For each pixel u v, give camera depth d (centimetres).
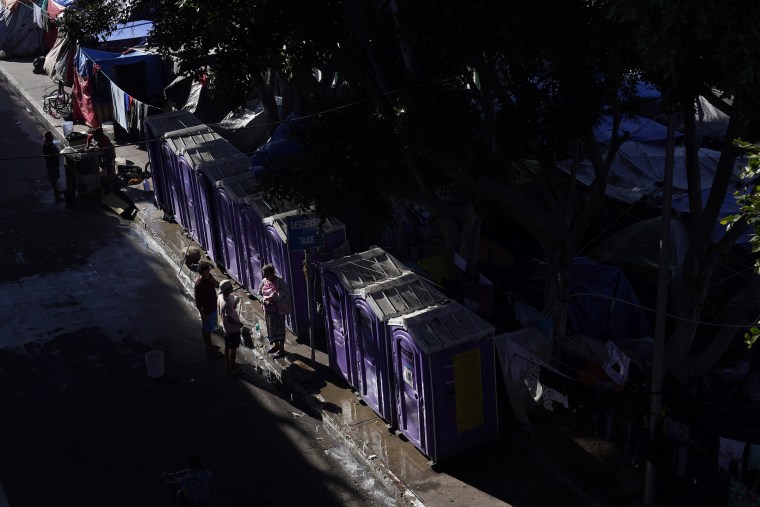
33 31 3503
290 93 2077
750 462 1044
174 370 1548
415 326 1227
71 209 2241
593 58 1076
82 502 1216
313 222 1447
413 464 1266
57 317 1734
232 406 1445
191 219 1981
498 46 1084
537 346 1328
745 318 1311
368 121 1273
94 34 2297
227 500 1218
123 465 1296
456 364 1225
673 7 765
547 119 1095
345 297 1376
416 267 1540
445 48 1055
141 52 2611
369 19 1337
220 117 2366
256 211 1645
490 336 1241
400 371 1273
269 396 1473
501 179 1299
